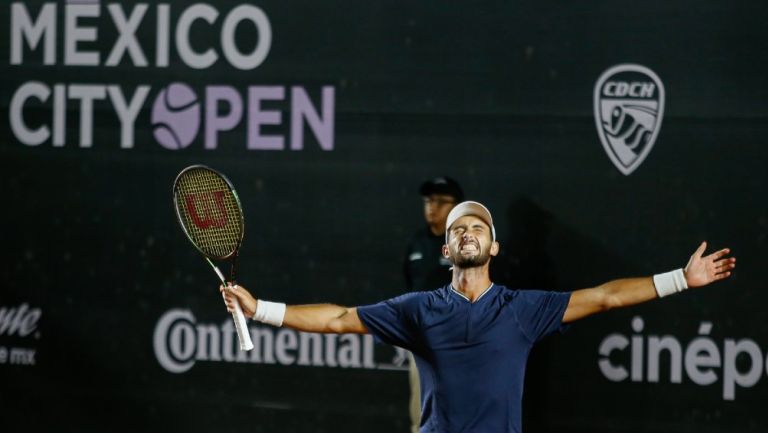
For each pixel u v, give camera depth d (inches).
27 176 903.7
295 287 871.7
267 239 874.8
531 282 833.5
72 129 897.5
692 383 817.5
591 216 825.5
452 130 845.2
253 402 878.4
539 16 829.2
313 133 866.1
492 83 837.8
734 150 805.2
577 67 824.9
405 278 853.8
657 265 817.5
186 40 882.8
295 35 867.4
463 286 632.4
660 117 813.9
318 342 869.2
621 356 826.2
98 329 897.5
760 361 807.1
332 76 861.8
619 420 827.4
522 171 834.8
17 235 906.1
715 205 808.3
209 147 880.9
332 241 865.5
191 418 886.4
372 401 862.5
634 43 815.7
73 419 900.0
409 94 851.4
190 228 661.9
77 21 893.8
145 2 886.4
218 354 882.8
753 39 799.7
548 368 836.6
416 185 851.4
